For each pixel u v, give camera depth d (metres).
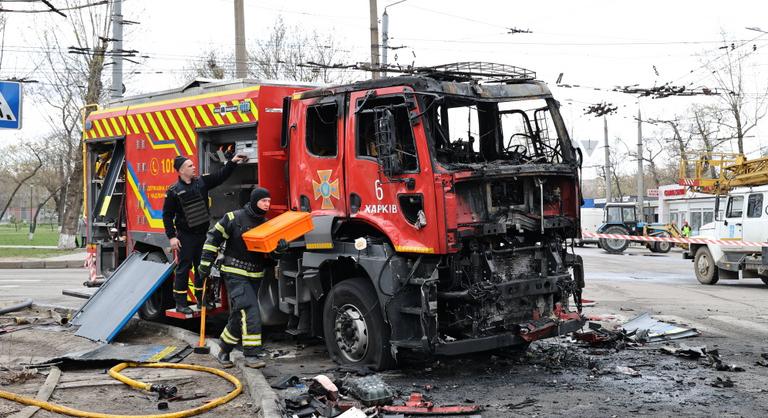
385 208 7.48
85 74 29.53
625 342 9.11
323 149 8.35
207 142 9.80
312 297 8.33
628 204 36.22
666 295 14.58
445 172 7.00
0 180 75.62
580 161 8.25
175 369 7.57
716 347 8.98
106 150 12.10
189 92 10.26
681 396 6.66
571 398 6.61
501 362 8.07
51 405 5.98
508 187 7.67
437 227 7.00
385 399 6.30
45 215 119.88
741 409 6.25
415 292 7.34
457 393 6.83
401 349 7.48
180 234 9.23
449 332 7.56
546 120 8.28
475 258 7.34
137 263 10.28
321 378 6.61
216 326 10.48
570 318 7.89
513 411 6.22
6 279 18.17
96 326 9.12
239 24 20.83
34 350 8.38
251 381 6.78
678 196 38.41
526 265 7.84
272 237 7.43
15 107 8.82
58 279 18.09
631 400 6.54
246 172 9.66
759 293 15.23
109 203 11.52
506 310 7.52
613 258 28.77
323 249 8.04
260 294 9.01
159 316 10.32
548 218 7.85
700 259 18.11
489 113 8.17
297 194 8.52
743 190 17.69
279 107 9.04
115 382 6.97
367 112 7.57
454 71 7.95
